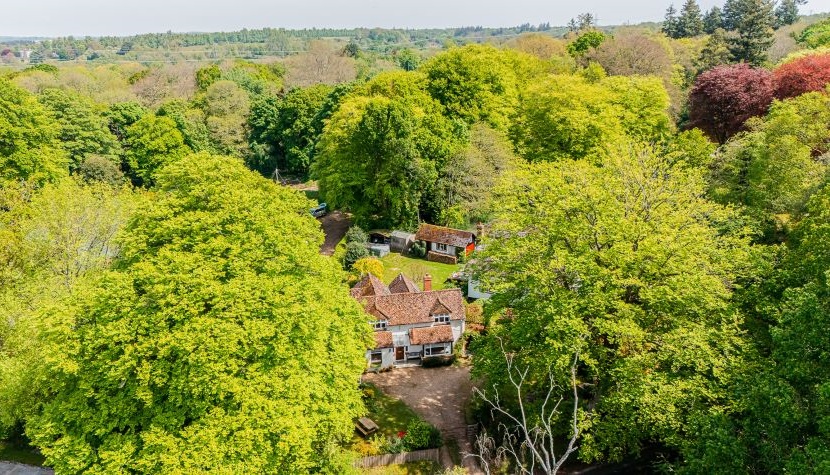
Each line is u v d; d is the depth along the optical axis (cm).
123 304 2473
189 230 2791
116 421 2341
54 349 2383
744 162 4566
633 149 3888
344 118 6850
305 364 2678
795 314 2136
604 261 3059
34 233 3859
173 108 8969
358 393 3162
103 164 7394
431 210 6650
